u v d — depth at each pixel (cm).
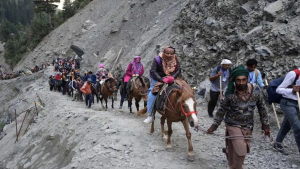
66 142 898
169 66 644
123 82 1193
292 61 796
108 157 582
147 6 3341
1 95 4166
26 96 2989
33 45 6400
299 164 526
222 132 745
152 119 671
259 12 1034
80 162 587
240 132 425
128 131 738
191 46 1366
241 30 1073
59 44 5400
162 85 618
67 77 2261
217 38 1195
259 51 895
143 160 566
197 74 1241
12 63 7038
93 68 3084
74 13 6869
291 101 520
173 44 1530
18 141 1295
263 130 437
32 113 1914
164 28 2131
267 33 927
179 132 751
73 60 3766
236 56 1029
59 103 1580
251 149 617
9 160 1140
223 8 1223
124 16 3531
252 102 415
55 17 6894
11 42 7488
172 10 2488
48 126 1181
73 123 1005
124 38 3105
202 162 557
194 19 1456
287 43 830
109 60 2828
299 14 869
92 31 4281
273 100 551
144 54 2006
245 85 411
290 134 672
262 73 882
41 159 918
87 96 1407
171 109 554
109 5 5222
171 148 616
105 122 841
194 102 487
